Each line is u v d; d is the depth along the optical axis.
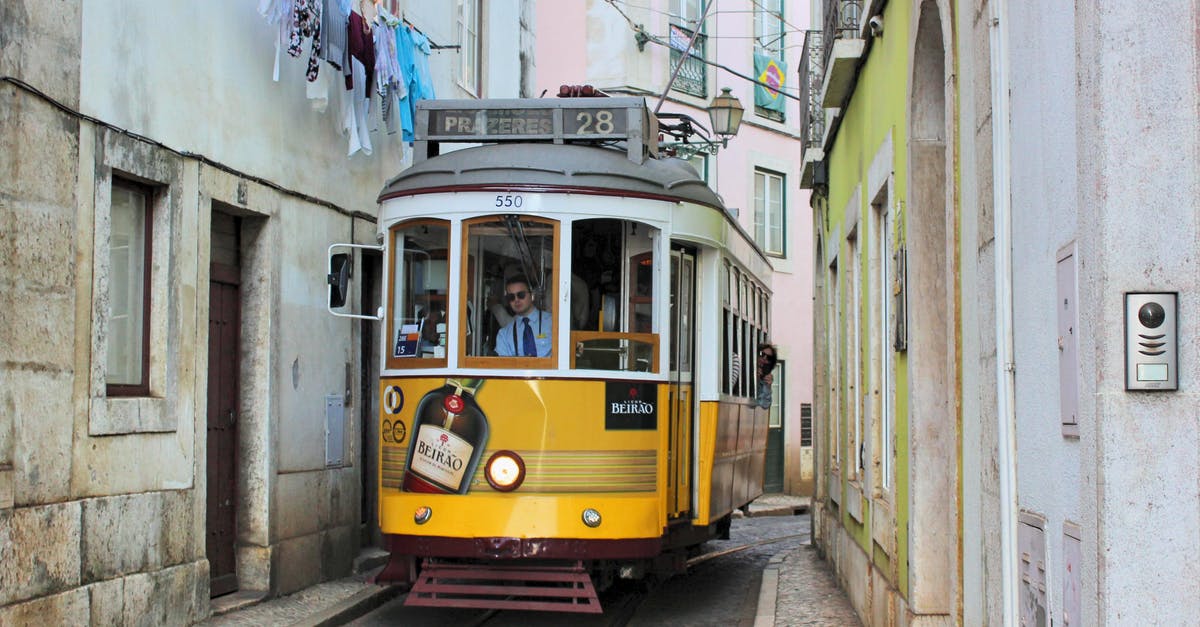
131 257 9.24
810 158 15.70
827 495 14.76
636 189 9.89
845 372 12.48
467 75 17.08
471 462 9.49
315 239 12.00
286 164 11.48
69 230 8.16
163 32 9.38
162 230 9.43
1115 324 3.91
